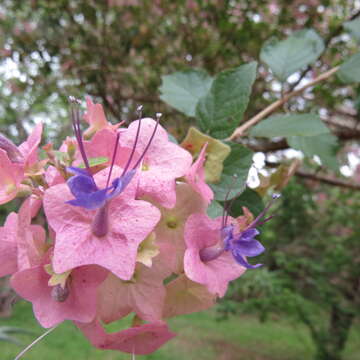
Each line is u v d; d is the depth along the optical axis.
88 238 0.08
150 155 0.10
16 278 0.09
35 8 0.40
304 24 0.37
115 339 0.10
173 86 0.19
